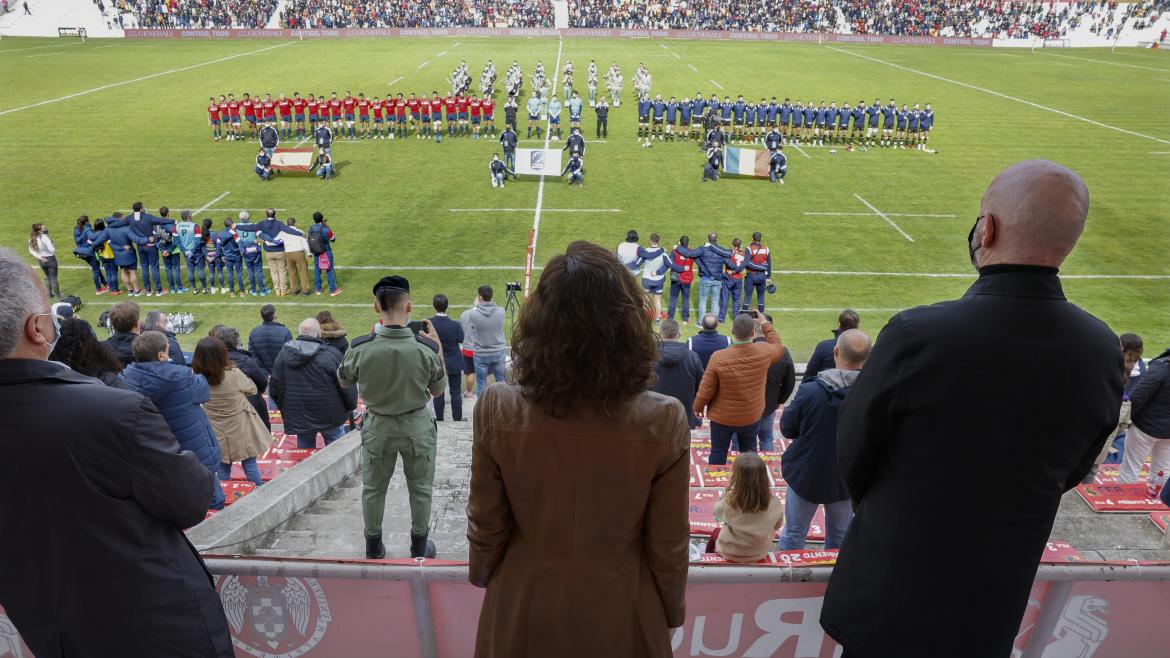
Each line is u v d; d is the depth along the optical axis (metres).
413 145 31.06
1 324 1.92
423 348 4.78
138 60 49.44
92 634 2.14
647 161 28.97
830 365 7.73
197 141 30.78
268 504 5.93
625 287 1.79
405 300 4.71
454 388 10.26
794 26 67.94
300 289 18.58
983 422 1.83
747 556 4.73
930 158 29.72
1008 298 1.85
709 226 22.47
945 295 18.31
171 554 2.21
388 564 2.81
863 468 2.09
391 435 4.82
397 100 31.73
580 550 1.91
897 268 19.78
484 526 2.00
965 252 20.80
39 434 1.96
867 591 2.10
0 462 1.98
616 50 55.78
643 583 2.02
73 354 4.22
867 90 41.59
